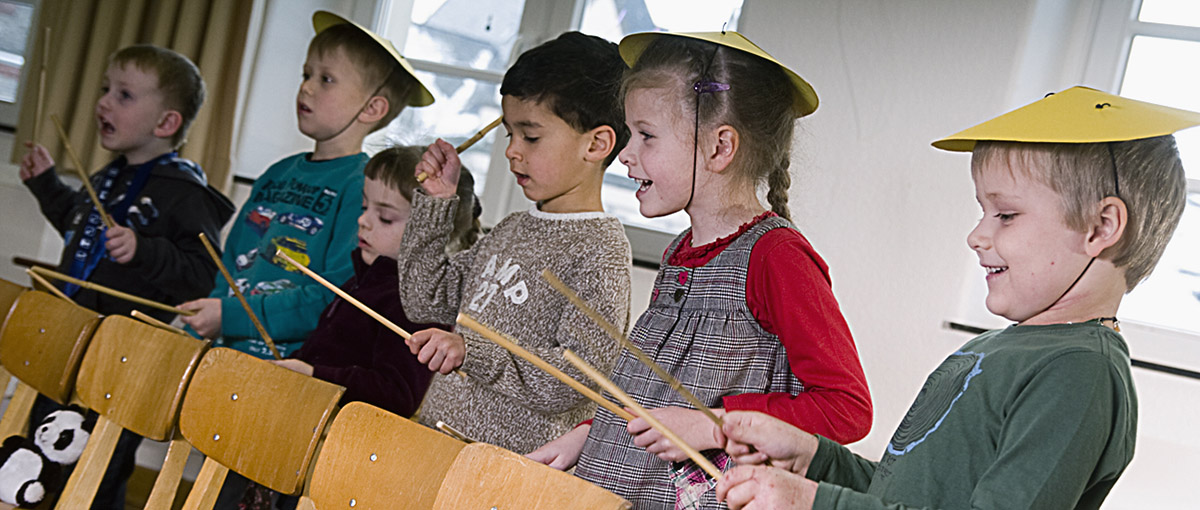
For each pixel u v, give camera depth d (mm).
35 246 3438
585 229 1719
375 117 2527
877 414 2404
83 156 3326
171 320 2703
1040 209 1021
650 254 2797
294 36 3381
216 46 3234
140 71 2705
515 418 1682
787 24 2559
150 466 3111
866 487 1216
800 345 1319
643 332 1474
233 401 1546
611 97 1761
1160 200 1000
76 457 1804
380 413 1339
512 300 1702
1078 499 946
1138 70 2455
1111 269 1009
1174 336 2322
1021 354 1010
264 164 3377
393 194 2186
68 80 3348
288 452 1460
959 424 1028
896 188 2436
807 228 2486
